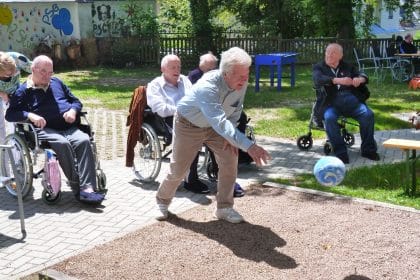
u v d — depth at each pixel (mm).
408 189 5961
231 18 28797
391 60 17828
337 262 4293
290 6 25172
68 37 22594
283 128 9961
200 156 7590
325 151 7910
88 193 5656
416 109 12031
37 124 5703
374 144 7660
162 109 6398
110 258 4391
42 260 4414
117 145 8828
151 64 22797
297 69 21219
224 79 4434
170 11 25734
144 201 5906
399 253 4461
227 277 4055
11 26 20844
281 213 5406
